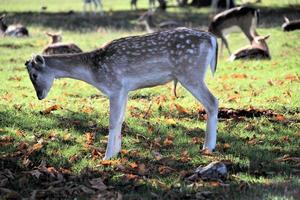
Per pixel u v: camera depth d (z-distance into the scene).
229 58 18.59
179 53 8.91
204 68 8.99
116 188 7.87
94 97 13.21
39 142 9.34
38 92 9.20
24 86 14.24
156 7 37.12
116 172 8.40
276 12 30.98
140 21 29.61
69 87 14.21
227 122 10.66
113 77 8.95
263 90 13.38
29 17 32.81
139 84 9.06
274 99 12.38
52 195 7.64
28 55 19.70
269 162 8.72
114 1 43.88
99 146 9.49
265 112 11.24
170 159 8.73
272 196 7.25
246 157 8.92
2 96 12.84
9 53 20.16
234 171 8.44
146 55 8.91
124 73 8.95
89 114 11.09
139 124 10.50
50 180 8.14
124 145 9.48
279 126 10.43
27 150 9.04
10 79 15.27
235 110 11.21
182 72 8.97
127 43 8.98
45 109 11.27
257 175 8.29
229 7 32.75
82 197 7.54
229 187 7.71
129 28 28.14
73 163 8.77
